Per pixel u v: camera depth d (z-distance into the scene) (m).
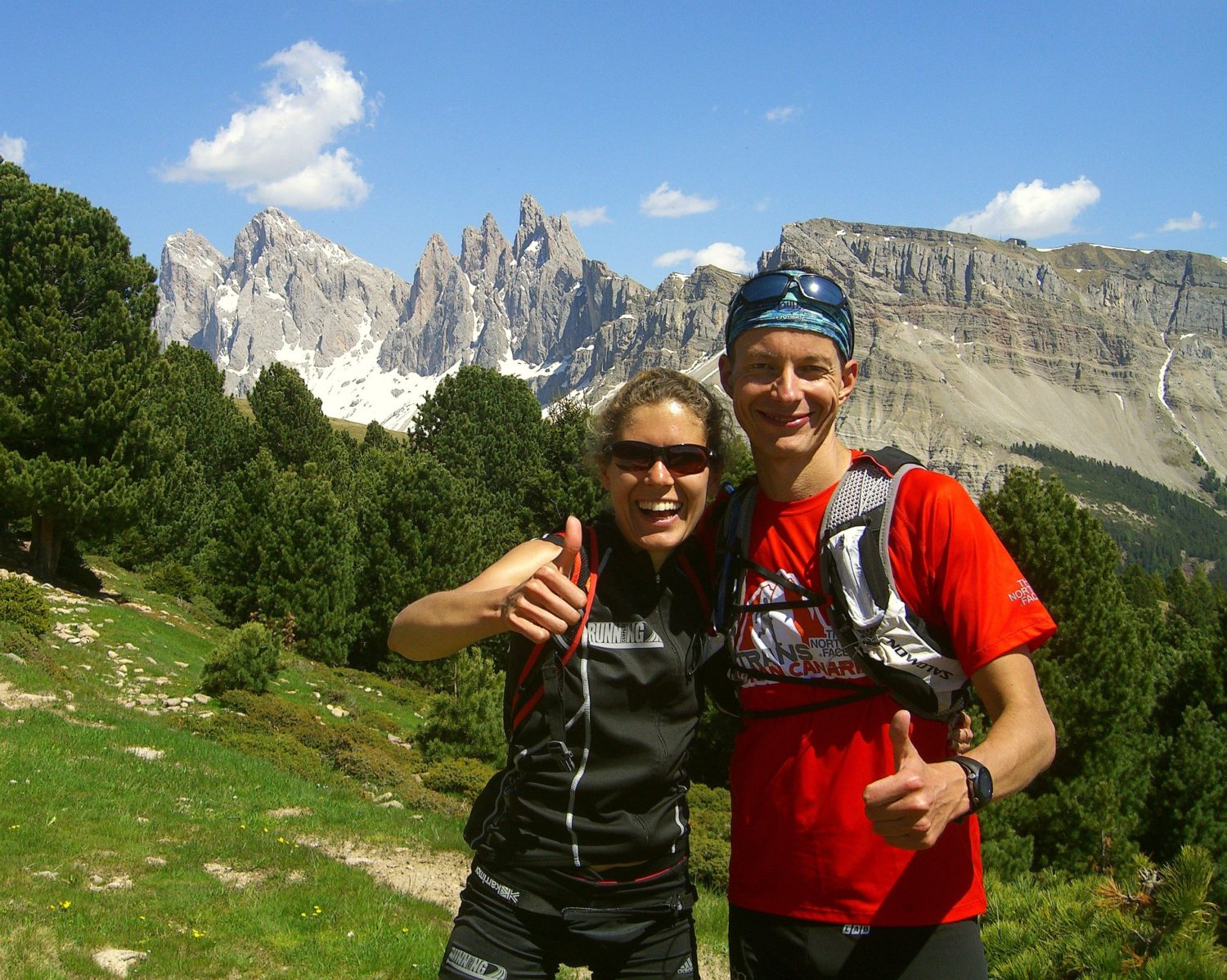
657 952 2.90
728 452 3.06
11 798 13.68
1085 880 5.89
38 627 26.56
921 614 2.58
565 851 2.75
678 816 2.91
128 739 18.98
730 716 2.94
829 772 2.63
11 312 32.72
